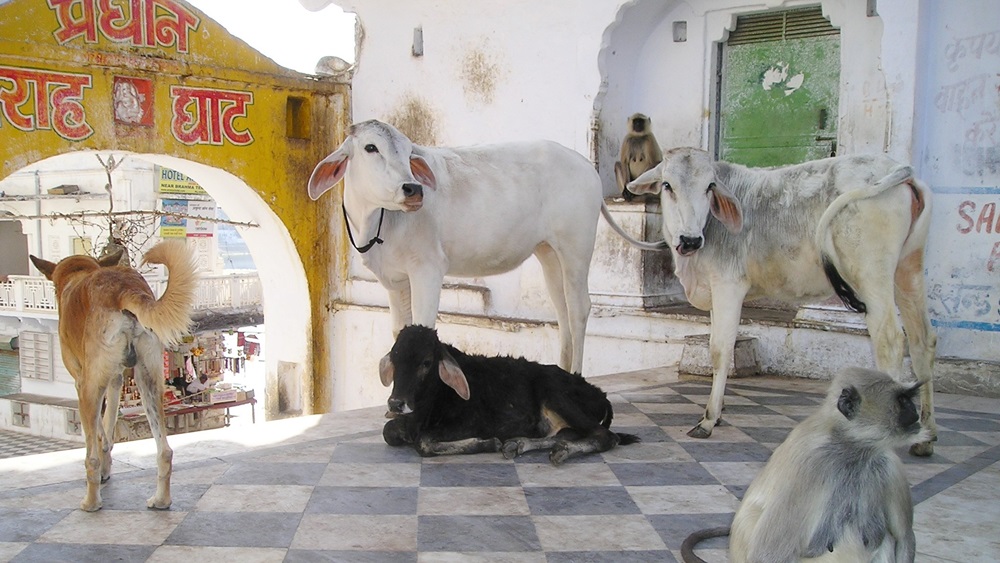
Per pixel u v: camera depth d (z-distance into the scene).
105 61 4.87
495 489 2.28
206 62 5.35
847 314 3.96
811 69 4.62
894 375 2.54
